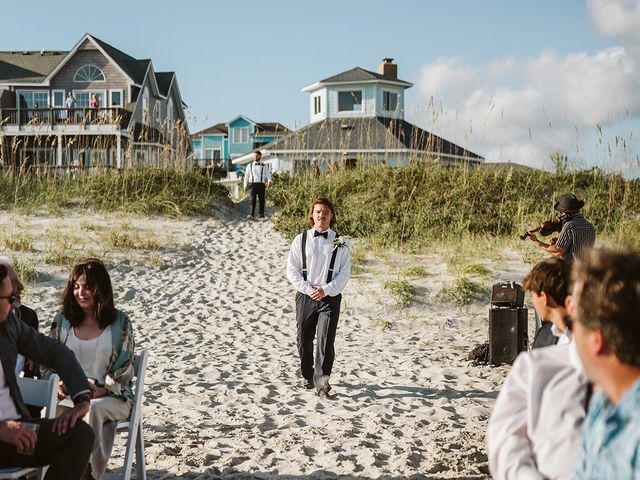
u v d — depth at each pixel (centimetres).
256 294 1603
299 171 2677
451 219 2038
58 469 436
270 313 1462
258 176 2358
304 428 750
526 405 287
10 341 454
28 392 469
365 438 708
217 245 2028
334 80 4628
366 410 825
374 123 4412
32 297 1479
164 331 1313
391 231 1980
